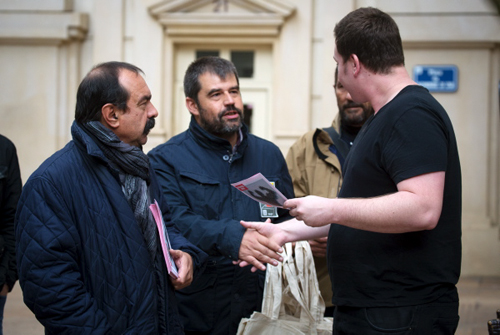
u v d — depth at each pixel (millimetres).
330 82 7371
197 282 2871
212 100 2975
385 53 2186
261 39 7453
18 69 7625
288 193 3123
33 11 7523
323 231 2598
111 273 2189
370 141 2168
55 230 2131
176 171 2969
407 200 1979
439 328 2141
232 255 2658
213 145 3027
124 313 2184
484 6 7457
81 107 2334
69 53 7637
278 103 7414
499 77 7562
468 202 7625
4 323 5312
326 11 7371
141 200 2348
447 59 7566
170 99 7520
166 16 7402
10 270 3273
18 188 3359
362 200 2057
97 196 2242
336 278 2273
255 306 2893
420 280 2127
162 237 2314
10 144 3361
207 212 2912
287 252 2861
